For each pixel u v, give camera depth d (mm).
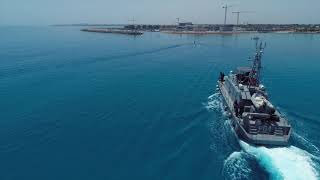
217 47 155375
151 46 158000
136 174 32188
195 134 41406
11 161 35469
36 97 59906
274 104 54531
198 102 55719
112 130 43500
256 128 35406
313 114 48688
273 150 34781
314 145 37031
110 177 31812
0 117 48906
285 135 35000
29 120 47688
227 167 32875
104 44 170500
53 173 32812
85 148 38219
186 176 31656
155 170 32844
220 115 48344
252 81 47719
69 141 40219
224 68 91438
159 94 61625
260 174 31203
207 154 35844
